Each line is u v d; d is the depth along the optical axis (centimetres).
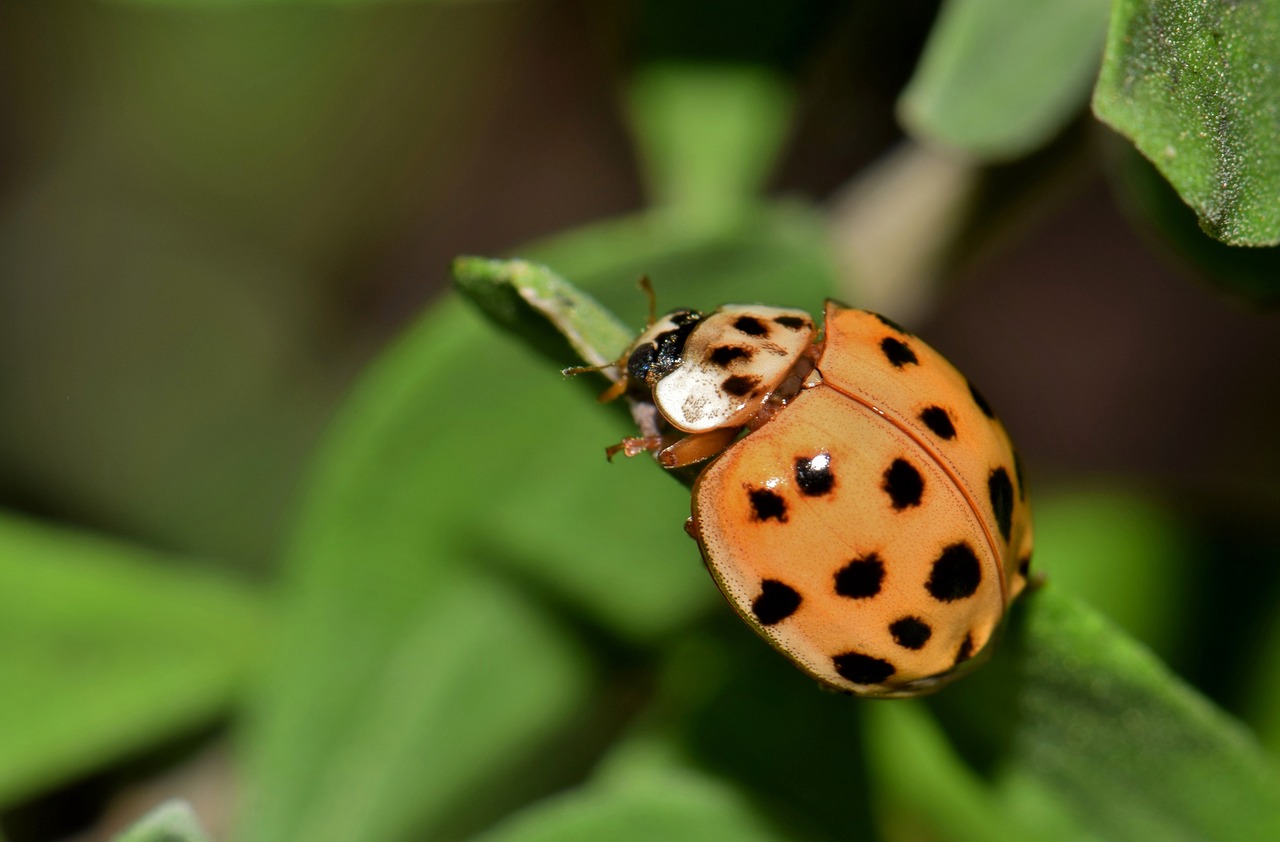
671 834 7
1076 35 7
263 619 7
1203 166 6
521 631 7
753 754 7
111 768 8
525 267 7
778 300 7
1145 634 8
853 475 7
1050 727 7
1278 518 8
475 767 7
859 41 8
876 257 8
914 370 7
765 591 7
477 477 7
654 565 7
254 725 7
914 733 7
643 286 7
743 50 8
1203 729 7
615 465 7
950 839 7
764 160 8
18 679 7
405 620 7
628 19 8
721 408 7
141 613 7
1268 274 7
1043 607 7
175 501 10
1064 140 8
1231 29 7
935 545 7
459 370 7
